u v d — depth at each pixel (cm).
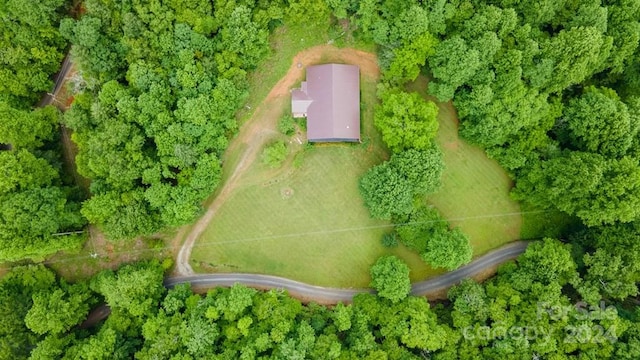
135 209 6788
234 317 6806
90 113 6881
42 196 6600
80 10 7094
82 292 7162
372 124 7456
